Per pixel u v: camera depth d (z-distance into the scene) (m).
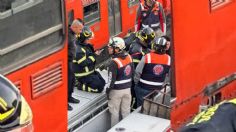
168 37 9.50
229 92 8.91
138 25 11.37
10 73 5.66
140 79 8.98
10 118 3.66
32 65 5.89
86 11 11.09
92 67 8.83
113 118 8.73
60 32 6.21
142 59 8.88
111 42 8.45
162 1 12.60
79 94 8.83
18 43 5.71
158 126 7.91
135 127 7.92
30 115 3.77
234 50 8.77
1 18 5.50
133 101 9.34
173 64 7.55
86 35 8.73
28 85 5.89
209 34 8.05
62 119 6.41
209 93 8.35
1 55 5.56
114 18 12.03
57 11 6.12
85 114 8.32
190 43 7.70
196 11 7.66
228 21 8.43
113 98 8.66
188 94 7.92
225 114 4.09
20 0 5.68
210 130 3.98
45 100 6.13
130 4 12.43
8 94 3.71
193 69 7.89
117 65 8.43
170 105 7.73
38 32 5.91
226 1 8.28
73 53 8.34
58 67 6.21
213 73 8.37
